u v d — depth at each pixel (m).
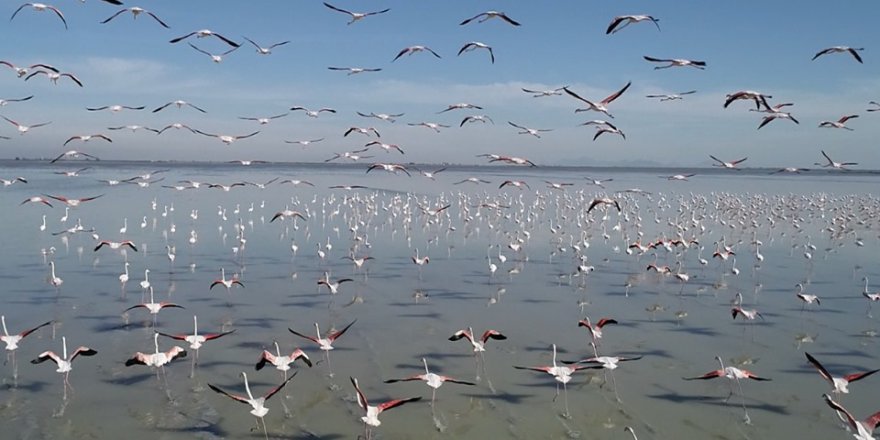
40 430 17.67
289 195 97.56
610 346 25.05
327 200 88.00
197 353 23.67
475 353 24.19
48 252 42.66
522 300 32.03
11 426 17.84
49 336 25.36
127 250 44.38
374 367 22.72
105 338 25.27
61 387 20.58
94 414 18.70
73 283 34.03
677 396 20.44
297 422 18.47
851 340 25.88
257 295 32.28
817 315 29.47
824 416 19.05
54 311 28.72
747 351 24.52
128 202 79.19
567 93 22.69
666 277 37.72
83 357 23.11
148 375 21.62
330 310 29.75
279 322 27.77
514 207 82.00
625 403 19.91
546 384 21.39
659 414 19.17
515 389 20.97
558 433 18.05
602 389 20.97
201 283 34.72
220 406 19.39
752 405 19.77
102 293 32.06
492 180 158.50
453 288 34.44
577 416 19.08
